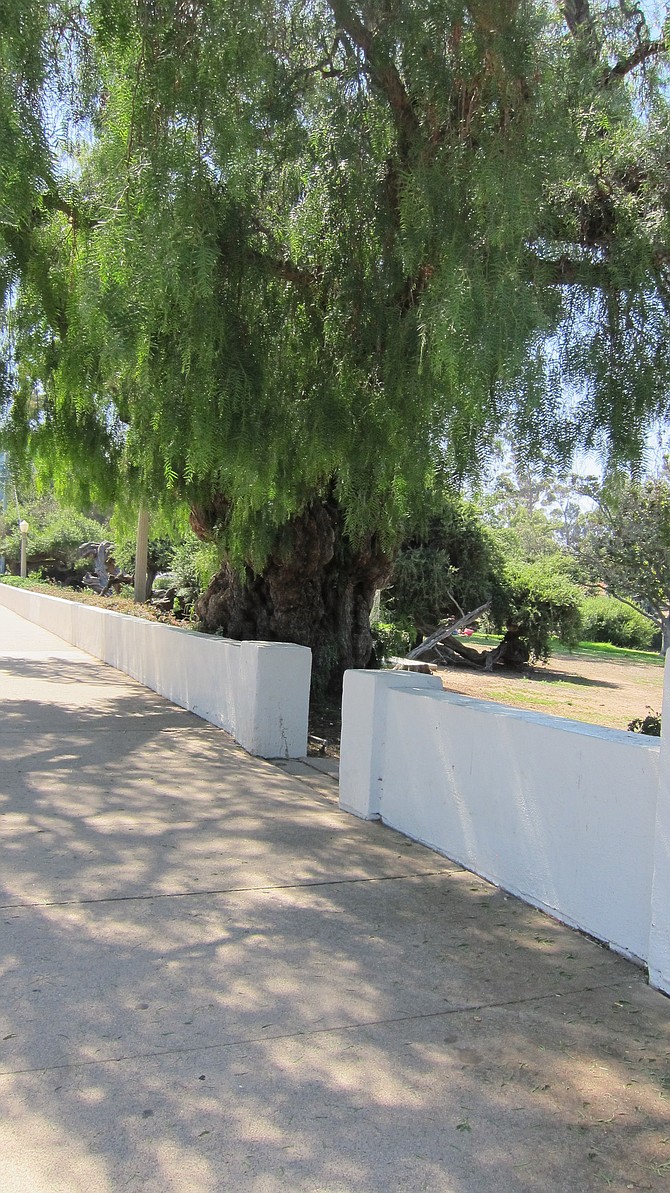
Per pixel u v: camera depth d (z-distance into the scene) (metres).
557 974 3.72
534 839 4.49
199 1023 3.17
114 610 17.28
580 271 6.15
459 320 4.74
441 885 4.73
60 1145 2.49
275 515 7.97
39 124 5.75
